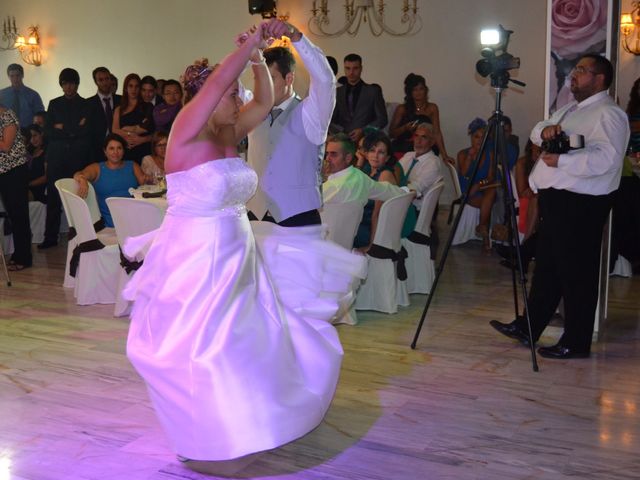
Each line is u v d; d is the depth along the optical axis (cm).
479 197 708
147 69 1103
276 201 317
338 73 998
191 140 247
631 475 261
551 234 377
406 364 376
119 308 470
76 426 306
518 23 907
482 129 708
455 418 310
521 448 282
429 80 959
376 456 277
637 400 327
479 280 568
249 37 252
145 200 435
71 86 723
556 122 386
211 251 252
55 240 720
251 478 262
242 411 245
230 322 248
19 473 268
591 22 402
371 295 477
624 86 907
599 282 404
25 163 615
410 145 805
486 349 399
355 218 439
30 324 457
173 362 248
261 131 318
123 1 1098
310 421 260
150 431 301
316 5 994
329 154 440
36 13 1154
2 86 1201
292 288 308
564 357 381
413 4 948
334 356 279
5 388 349
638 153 609
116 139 560
